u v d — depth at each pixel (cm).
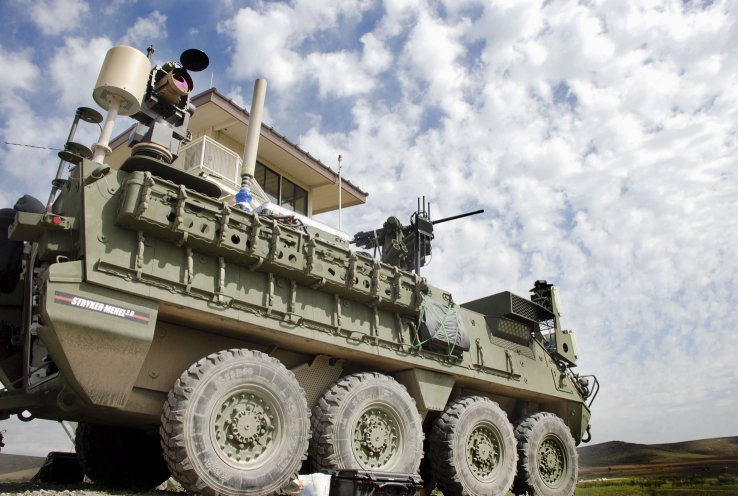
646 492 1455
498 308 1260
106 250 675
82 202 682
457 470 1012
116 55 777
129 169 747
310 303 873
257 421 744
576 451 1299
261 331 816
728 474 1557
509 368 1209
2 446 769
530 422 1236
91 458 961
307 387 935
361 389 898
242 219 788
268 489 726
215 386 711
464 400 1086
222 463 697
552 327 1445
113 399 668
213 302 752
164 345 776
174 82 823
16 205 823
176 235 723
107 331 656
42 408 748
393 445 924
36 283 766
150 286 700
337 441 849
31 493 695
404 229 1352
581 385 1447
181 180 768
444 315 1065
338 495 727
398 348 989
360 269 934
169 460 675
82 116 782
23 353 788
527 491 1190
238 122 1418
